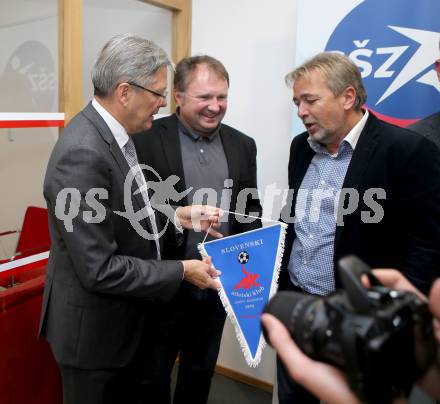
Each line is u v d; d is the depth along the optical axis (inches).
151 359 69.9
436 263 50.6
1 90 68.7
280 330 19.0
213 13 96.0
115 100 48.5
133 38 48.8
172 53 98.7
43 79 73.8
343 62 53.8
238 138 74.5
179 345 72.0
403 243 53.9
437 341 16.9
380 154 53.1
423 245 51.3
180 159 68.0
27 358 65.6
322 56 55.4
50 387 70.1
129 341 52.2
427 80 70.9
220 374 104.1
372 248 54.6
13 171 72.0
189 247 68.1
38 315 66.6
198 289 68.2
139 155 67.3
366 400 15.2
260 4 89.6
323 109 53.8
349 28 75.6
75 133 46.8
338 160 58.1
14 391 64.3
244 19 92.1
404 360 15.7
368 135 54.6
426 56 70.4
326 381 16.5
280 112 90.4
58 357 49.7
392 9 71.8
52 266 51.2
